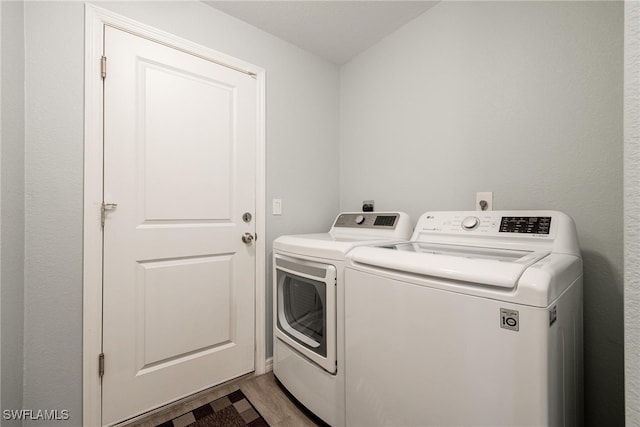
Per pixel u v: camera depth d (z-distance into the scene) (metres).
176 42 1.45
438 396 0.80
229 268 1.64
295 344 1.39
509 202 1.32
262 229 1.76
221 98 1.61
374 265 1.00
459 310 0.76
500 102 1.35
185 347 1.47
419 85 1.69
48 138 1.12
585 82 1.11
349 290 1.10
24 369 1.08
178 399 1.44
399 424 0.90
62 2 1.15
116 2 1.28
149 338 1.37
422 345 0.84
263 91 1.77
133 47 1.33
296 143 1.95
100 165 1.24
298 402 1.46
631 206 0.41
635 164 0.40
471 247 1.15
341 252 1.15
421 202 1.68
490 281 0.70
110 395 1.25
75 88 1.18
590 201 1.10
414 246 1.26
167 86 1.43
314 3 1.56
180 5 1.47
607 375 1.06
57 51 1.14
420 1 1.56
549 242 0.99
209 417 1.34
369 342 1.01
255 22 1.71
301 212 1.97
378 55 1.93
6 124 0.96
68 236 1.16
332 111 2.18
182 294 1.47
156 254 1.39
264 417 1.34
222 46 1.61
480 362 0.72
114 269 1.27
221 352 1.60
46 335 1.12
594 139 1.09
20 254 1.05
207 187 1.56
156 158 1.40
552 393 0.65
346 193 2.17
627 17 0.42
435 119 1.61
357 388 1.06
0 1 0.93
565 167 1.16
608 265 1.06
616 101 1.05
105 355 1.24
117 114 1.28
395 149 1.82
